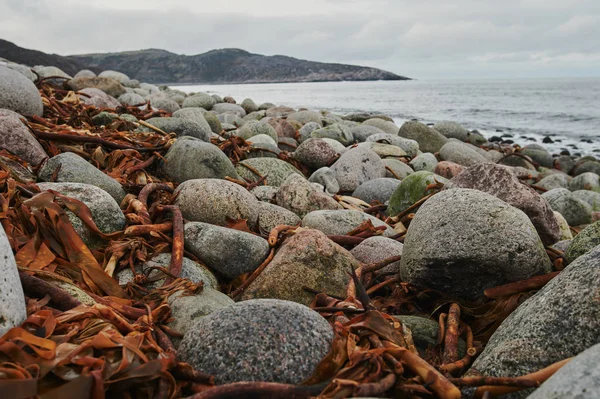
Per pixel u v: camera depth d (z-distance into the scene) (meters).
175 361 0.80
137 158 2.25
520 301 1.21
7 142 1.92
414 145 4.34
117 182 1.83
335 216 1.88
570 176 5.18
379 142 4.28
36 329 0.84
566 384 0.65
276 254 1.50
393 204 2.39
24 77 2.70
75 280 1.17
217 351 0.83
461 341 1.18
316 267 1.44
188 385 0.79
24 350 0.77
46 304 1.00
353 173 2.96
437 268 1.31
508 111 14.73
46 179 1.73
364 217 1.93
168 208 1.63
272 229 1.66
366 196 2.67
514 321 1.05
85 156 2.18
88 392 0.69
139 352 0.78
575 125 11.30
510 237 1.26
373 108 15.94
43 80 4.45
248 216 1.79
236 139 3.06
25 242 1.17
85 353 0.78
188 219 1.76
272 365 0.81
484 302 1.31
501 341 1.01
